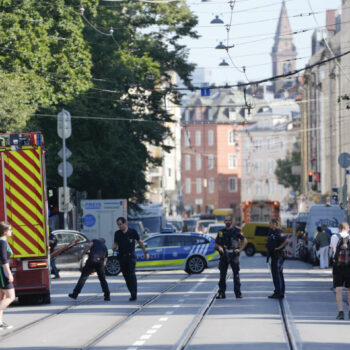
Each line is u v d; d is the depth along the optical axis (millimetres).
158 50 127688
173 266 88875
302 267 101312
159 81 127750
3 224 39844
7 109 86000
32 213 50656
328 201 170875
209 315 44281
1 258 39656
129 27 126625
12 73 88375
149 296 57531
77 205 130750
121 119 115688
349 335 35844
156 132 128875
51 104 98812
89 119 109500
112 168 119875
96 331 38312
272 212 166500
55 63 96875
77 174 115750
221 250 54219
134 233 54438
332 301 51938
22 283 50812
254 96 96062
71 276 86562
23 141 50406
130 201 137625
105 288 54688
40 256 50844
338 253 41906
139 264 89250
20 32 90562
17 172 50500
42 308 50531
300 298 54156
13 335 37625
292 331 37094
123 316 44625
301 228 133750
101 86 110938
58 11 96875
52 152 108125
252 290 61156
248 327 38656
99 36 114125
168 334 36562
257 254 159375
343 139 174375
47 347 33219
